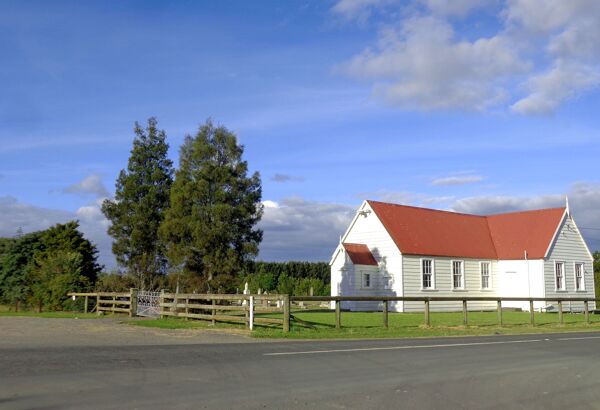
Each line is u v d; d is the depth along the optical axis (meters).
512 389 9.77
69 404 7.85
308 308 44.09
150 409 7.65
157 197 44.06
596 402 8.98
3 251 41.62
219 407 7.86
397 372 11.12
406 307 37.28
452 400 8.74
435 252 39.50
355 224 40.47
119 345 15.17
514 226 44.91
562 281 42.69
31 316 29.52
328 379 10.16
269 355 13.22
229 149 32.94
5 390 8.71
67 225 43.12
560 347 16.42
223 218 31.75
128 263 43.81
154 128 45.22
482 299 24.95
